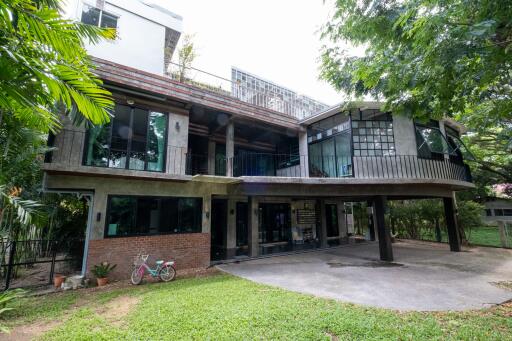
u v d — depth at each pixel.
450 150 11.35
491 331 3.95
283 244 14.12
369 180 9.38
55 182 7.21
